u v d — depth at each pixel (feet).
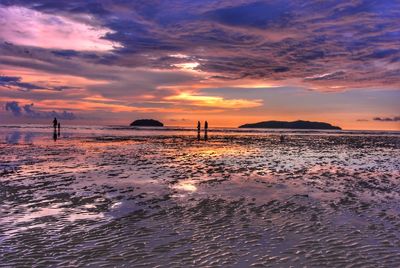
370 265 25.02
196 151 112.98
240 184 54.85
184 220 35.60
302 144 157.07
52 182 54.39
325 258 26.20
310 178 61.31
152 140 177.17
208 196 46.21
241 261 25.64
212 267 24.67
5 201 42.24
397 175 65.98
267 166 76.28
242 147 133.39
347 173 67.72
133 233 31.55
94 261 25.52
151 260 25.75
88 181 55.72
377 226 34.01
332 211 39.42
